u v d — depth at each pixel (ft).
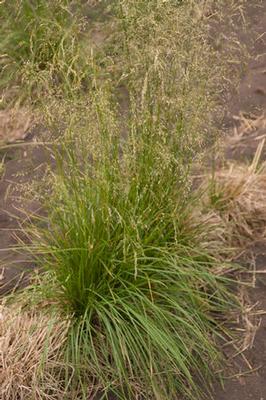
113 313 11.54
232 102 17.43
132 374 11.18
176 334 11.59
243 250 13.75
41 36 17.28
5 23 17.90
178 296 12.07
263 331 12.27
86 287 11.82
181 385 11.33
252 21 19.88
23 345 11.34
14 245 13.52
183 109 11.82
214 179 14.32
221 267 13.04
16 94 17.44
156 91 11.83
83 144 11.68
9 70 17.60
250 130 16.81
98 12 18.08
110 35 17.20
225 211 14.10
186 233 12.96
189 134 12.05
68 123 11.62
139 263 11.91
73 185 11.83
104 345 11.37
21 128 16.90
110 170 11.66
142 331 11.55
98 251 11.62
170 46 11.60
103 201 11.54
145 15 11.55
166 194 12.19
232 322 12.39
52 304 11.94
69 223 11.94
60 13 17.65
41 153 16.17
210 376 11.53
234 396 11.28
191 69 11.92
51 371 11.23
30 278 12.31
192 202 13.10
